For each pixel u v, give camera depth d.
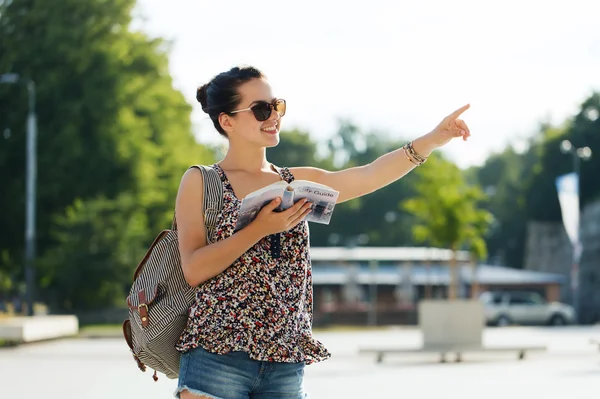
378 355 26.08
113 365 24.84
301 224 5.00
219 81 5.16
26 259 48.19
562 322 62.38
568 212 62.41
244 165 5.21
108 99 58.56
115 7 60.28
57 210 59.50
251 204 4.74
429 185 35.12
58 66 59.16
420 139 5.39
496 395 16.48
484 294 64.31
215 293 4.90
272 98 5.16
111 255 53.81
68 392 17.39
